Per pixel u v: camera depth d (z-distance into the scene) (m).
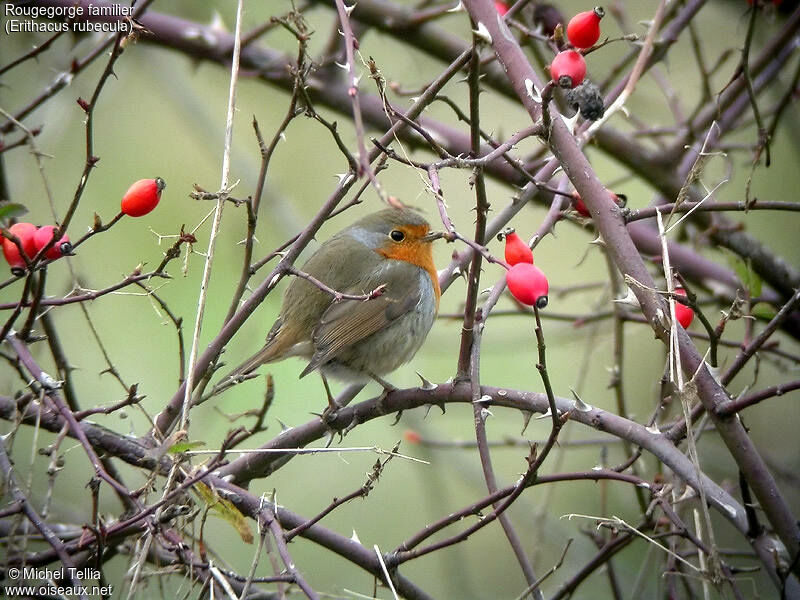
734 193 10.89
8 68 6.19
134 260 10.46
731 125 8.37
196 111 10.15
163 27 8.61
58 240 5.05
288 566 4.93
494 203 11.82
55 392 5.23
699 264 8.70
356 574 9.93
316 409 10.06
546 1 9.73
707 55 11.06
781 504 4.68
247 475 6.38
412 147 8.77
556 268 11.85
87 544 5.30
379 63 11.01
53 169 10.61
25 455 9.65
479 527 5.32
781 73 9.88
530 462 4.92
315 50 11.01
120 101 11.36
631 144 8.39
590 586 9.22
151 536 4.89
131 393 5.39
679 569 7.21
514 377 11.06
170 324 10.15
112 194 10.80
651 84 11.51
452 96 11.09
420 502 10.49
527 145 11.38
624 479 5.09
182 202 10.90
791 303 5.16
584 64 4.93
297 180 11.62
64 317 10.10
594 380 11.00
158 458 4.92
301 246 5.84
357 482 10.55
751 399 4.66
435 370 11.25
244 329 10.27
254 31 8.54
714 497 4.80
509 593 9.99
